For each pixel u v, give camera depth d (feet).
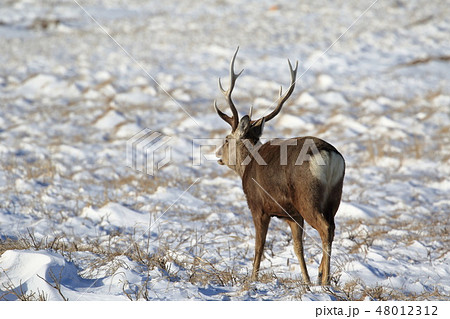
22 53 248.73
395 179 112.88
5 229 77.97
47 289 50.08
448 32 264.31
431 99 180.04
